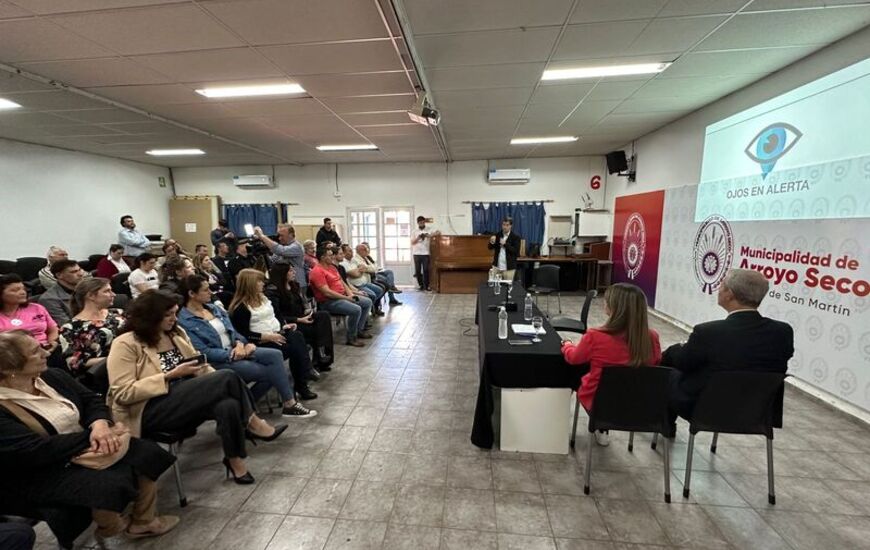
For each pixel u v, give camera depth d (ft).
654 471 7.10
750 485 6.70
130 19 7.80
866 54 8.54
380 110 14.60
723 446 7.87
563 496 6.46
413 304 21.85
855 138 8.55
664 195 17.71
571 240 26.23
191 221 28.68
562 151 24.43
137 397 5.93
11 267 18.04
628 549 5.41
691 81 11.91
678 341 14.76
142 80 11.28
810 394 9.78
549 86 12.32
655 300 18.60
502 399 7.56
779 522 5.87
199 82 11.50
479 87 12.39
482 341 8.92
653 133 18.94
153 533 5.63
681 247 16.17
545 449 7.67
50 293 9.77
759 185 11.62
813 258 9.65
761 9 7.79
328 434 8.38
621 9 7.77
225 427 6.41
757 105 11.82
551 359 7.36
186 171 29.04
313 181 28.55
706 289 14.43
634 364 6.42
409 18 8.05
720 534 5.65
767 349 6.03
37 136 18.37
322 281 14.16
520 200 27.27
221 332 8.52
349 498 6.43
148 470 5.27
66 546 4.65
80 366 6.84
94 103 13.38
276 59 9.87
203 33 8.45
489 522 5.90
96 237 23.34
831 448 7.73
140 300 6.43
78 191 22.27
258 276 9.80
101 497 4.58
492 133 19.03
